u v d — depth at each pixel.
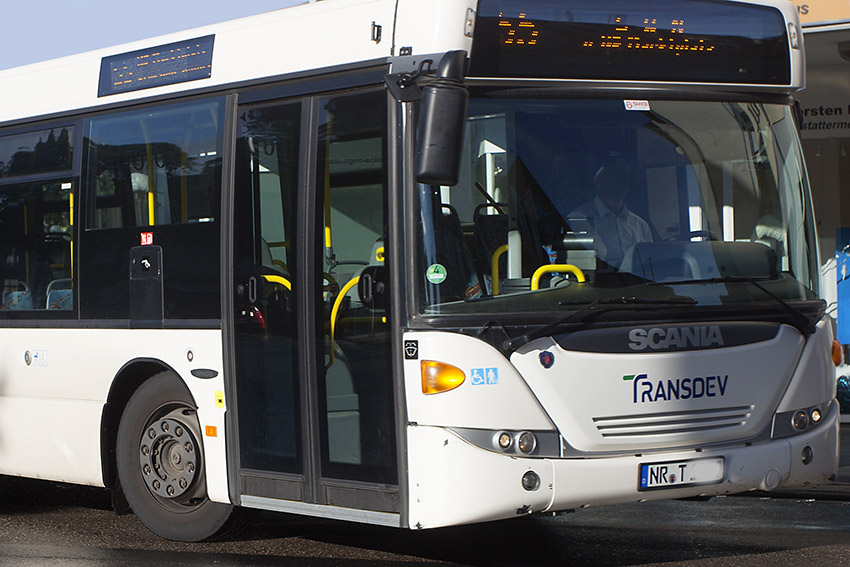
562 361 7.08
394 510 7.20
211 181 8.45
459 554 8.41
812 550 8.32
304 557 8.42
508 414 6.97
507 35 7.32
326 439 7.62
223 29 8.58
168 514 8.92
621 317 7.23
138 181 9.00
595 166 7.45
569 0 7.49
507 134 7.29
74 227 9.46
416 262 7.11
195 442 8.71
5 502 11.23
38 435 9.70
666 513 9.88
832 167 15.84
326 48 7.80
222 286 8.31
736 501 10.45
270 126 8.09
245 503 8.15
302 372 7.77
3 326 9.97
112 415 9.24
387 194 7.26
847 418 15.38
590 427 7.12
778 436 7.66
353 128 7.53
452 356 6.97
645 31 7.67
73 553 8.77
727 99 7.93
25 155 9.91
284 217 7.93
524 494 6.96
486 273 7.11
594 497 7.09
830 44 13.97
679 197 7.65
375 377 7.31
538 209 7.28
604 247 7.36
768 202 7.98
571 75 7.46
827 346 7.98
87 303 9.32
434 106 6.70
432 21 7.25
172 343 8.65
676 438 7.34
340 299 7.54
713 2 7.91
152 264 8.82
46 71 9.89
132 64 9.18
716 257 7.63
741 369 7.54
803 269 8.03
